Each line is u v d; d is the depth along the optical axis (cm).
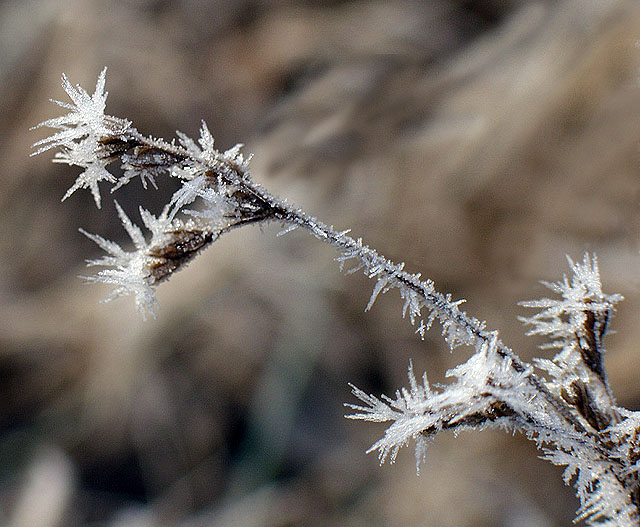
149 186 80
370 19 81
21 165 83
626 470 27
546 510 63
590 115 63
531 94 66
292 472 74
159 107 81
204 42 84
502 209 64
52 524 72
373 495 70
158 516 73
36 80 83
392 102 72
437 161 68
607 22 65
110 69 81
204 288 75
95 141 27
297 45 82
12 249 82
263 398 76
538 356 60
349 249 27
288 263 75
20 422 79
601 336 28
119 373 77
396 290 72
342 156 71
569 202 61
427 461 67
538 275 61
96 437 77
